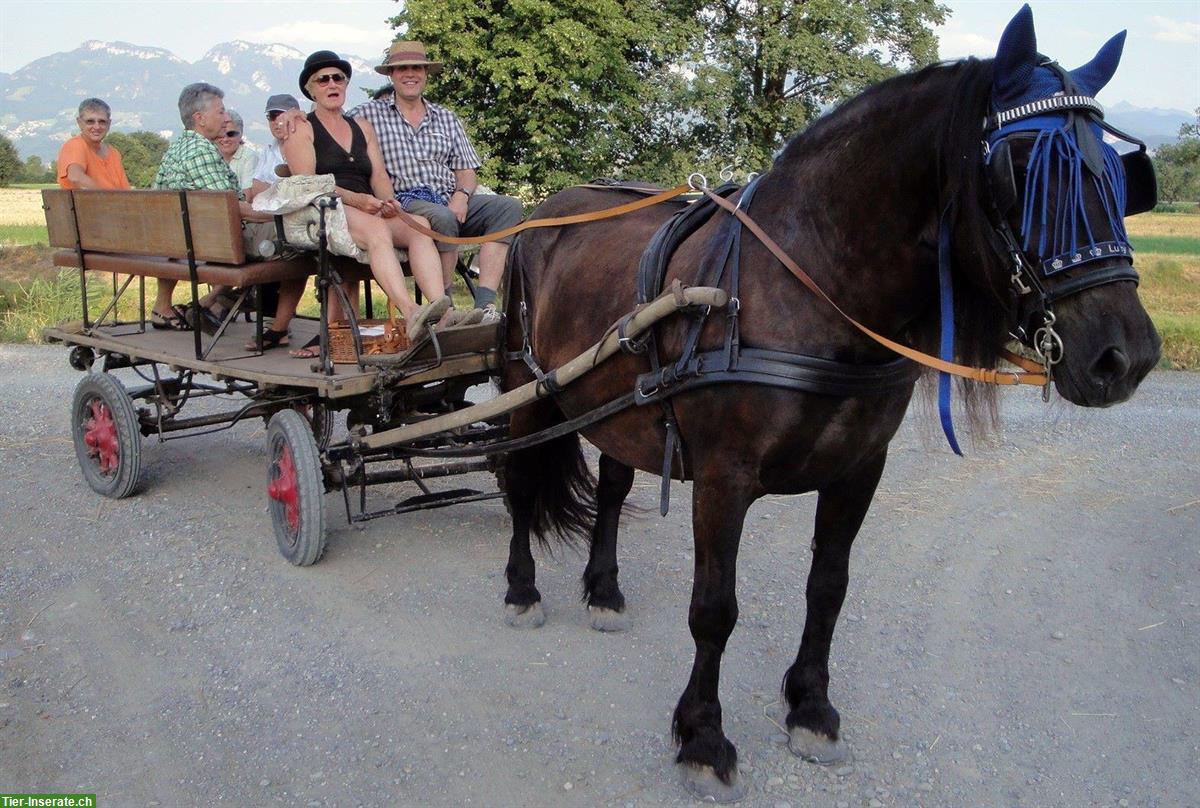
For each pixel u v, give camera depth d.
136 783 3.44
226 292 6.64
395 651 4.31
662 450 3.48
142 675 4.14
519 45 18.30
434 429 4.48
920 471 6.51
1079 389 2.38
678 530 5.66
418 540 5.52
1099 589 4.79
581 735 3.68
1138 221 43.66
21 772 3.49
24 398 8.83
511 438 4.59
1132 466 6.57
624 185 4.51
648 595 4.84
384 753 3.59
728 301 3.02
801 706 3.54
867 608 4.65
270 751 3.62
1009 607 4.64
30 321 12.66
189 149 5.98
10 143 79.38
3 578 5.03
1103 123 2.50
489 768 3.50
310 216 4.79
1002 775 3.41
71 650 4.34
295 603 4.75
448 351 4.76
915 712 3.80
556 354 4.05
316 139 5.21
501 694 3.97
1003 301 2.59
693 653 4.27
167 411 6.13
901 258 2.82
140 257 5.89
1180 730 3.64
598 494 4.55
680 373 3.11
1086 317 2.36
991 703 3.85
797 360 2.88
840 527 3.40
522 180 19.67
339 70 5.21
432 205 5.46
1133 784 3.34
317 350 5.34
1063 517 5.68
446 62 18.84
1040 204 2.40
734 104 23.05
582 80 19.33
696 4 22.80
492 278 5.61
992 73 2.56
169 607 4.73
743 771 3.45
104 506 6.03
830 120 3.04
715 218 3.34
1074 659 4.16
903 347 2.82
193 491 6.28
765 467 3.04
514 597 4.55
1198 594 4.70
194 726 3.78
